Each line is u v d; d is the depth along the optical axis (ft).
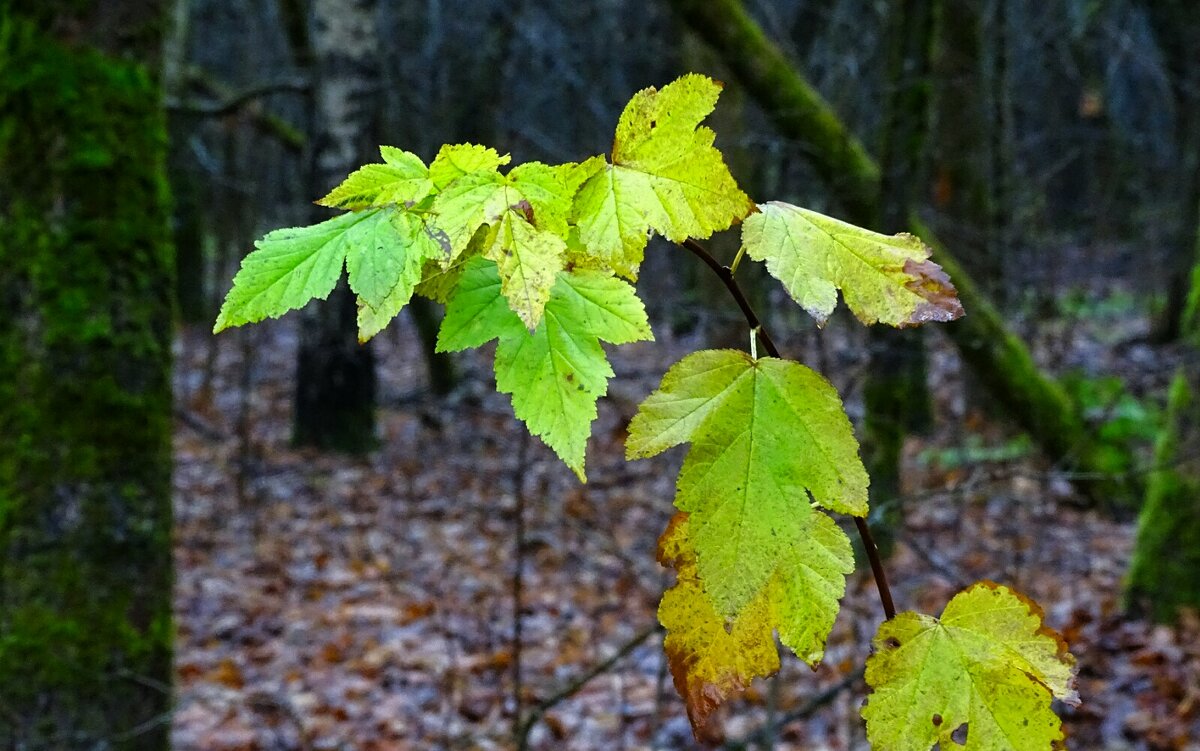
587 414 2.31
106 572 9.72
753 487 2.28
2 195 9.30
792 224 2.43
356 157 27.99
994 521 20.15
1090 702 13.87
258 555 21.61
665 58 38.73
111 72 9.62
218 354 39.40
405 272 2.18
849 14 37.55
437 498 24.16
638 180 2.41
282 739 14.24
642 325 2.34
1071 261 48.91
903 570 17.60
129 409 9.84
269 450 28.99
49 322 9.37
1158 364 32.01
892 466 16.70
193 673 16.43
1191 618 15.62
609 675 15.60
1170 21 38.17
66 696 9.51
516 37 45.44
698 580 2.53
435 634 17.53
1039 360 29.76
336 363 28.78
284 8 31.09
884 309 2.34
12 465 9.32
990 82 30.14
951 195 26.40
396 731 14.37
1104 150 50.80
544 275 2.18
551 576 19.31
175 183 40.06
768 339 2.45
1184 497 15.89
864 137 31.83
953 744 2.44
